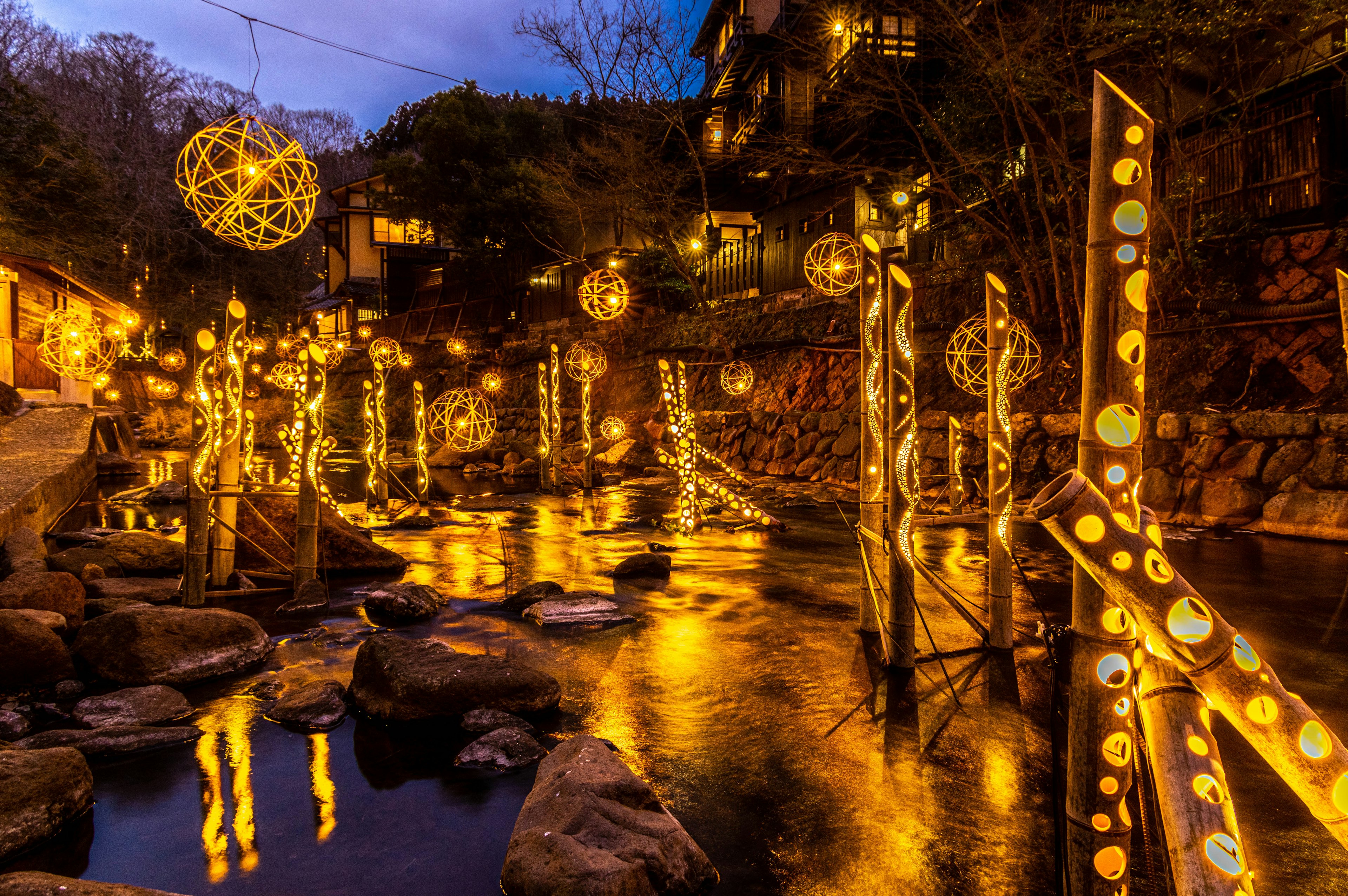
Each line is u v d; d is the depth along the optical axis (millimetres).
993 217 14758
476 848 2676
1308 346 9945
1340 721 3738
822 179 19656
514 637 5250
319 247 58938
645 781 2965
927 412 13984
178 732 3605
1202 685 1048
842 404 16547
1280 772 1015
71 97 44125
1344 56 9977
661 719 3828
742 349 20000
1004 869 2520
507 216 29703
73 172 25031
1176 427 10219
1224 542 8445
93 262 34906
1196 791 1146
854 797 3018
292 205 4656
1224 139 11711
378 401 13102
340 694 4102
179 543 8352
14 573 5672
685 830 2756
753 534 9930
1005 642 4840
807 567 7734
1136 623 1115
